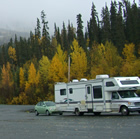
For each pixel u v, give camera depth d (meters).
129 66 43.75
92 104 20.98
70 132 11.46
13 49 108.94
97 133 10.74
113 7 72.25
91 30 84.00
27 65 88.31
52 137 10.20
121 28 63.28
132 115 19.23
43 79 69.19
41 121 18.20
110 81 19.67
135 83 19.69
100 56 53.53
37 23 108.62
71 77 55.84
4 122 18.47
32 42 107.88
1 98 79.62
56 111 25.16
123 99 18.95
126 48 49.91
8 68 91.81
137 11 64.06
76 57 55.53
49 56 88.69
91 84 21.17
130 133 10.38
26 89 70.62
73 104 22.88
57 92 24.72
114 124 13.66
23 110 37.62
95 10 84.12
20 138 10.27
